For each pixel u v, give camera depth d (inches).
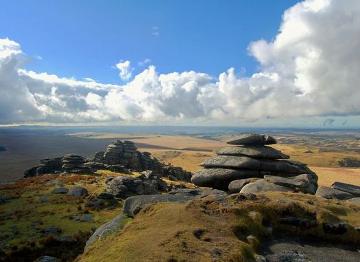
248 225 1063.6
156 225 1023.6
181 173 5157.5
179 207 1153.4
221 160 2485.2
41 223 2207.2
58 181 3535.9
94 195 2891.2
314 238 1113.4
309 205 1218.6
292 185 1993.1
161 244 849.5
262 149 2472.9
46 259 1592.0
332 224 1123.3
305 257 969.5
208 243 883.4
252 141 2518.5
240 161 2401.6
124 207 1348.4
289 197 1346.0
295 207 1190.9
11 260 1674.5
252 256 888.9
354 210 1280.8
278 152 2463.1
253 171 2362.2
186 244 857.5
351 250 1052.5
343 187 2034.9
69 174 4030.5
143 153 5369.1
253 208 1157.1
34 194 3043.8
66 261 1642.5
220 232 974.4
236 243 901.8
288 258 952.3
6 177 7593.5
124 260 789.9
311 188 2005.4
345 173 7219.5
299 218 1147.9
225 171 2397.9
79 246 1846.7
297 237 1111.6
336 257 991.0
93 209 2539.4
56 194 3014.3
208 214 1101.1
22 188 3331.7
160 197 1374.3
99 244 1000.9
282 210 1175.6
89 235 1995.6
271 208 1176.2
